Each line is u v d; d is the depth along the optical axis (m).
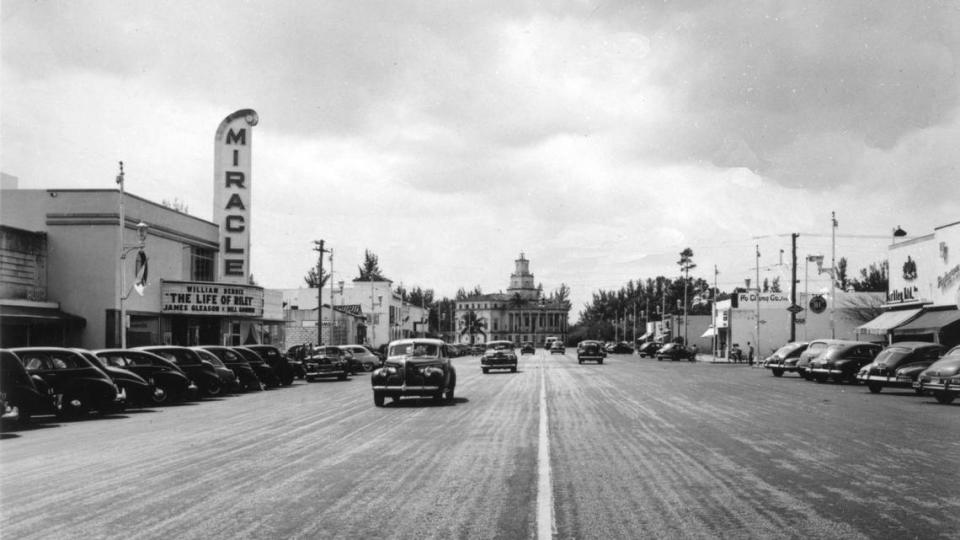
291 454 12.91
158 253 41.12
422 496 9.19
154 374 25.09
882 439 14.58
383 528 7.61
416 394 23.30
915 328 41.75
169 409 23.45
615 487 9.73
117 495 9.41
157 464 11.95
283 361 35.88
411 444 14.12
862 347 35.19
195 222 45.09
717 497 9.08
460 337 190.12
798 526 7.65
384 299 97.62
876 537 7.23
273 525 7.77
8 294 34.03
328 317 77.75
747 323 75.81
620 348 111.25
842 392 29.06
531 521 7.86
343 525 7.75
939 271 42.66
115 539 7.26
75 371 20.14
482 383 35.34
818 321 75.19
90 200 36.44
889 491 9.42
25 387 18.50
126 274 37.22
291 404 24.77
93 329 36.28
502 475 10.66
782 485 9.84
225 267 47.75
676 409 21.30
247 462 12.03
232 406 24.31
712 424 17.36
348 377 43.59
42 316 34.12
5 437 16.33
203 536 7.35
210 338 46.06
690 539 7.16
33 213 36.47
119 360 24.81
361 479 10.41
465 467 11.38
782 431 15.93
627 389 30.34
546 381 36.62
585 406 22.44
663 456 12.40
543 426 17.06
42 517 8.23
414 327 123.69
